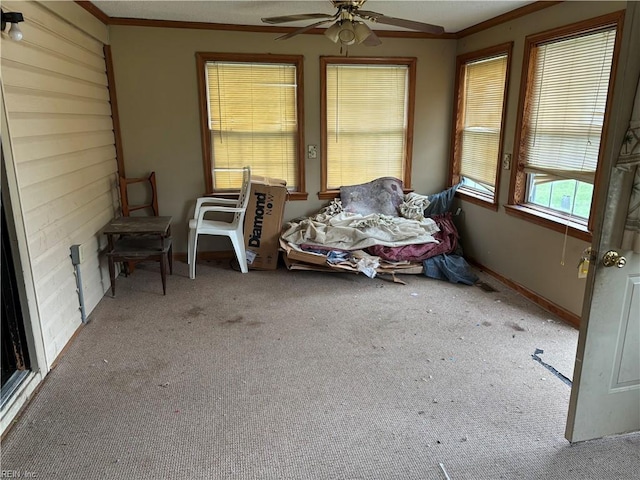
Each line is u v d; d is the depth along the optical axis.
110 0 3.45
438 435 2.11
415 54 4.69
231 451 2.01
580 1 3.04
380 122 4.86
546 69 3.48
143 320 3.32
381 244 4.20
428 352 2.87
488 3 3.48
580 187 3.25
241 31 4.31
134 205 4.52
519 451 2.01
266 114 4.61
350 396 2.41
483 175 4.48
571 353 2.84
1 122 2.18
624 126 1.71
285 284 4.07
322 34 4.47
